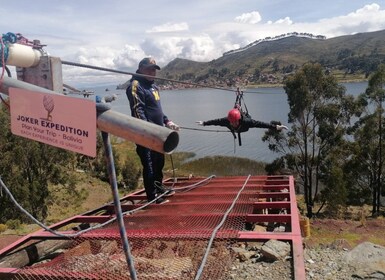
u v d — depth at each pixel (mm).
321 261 5363
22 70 1898
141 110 4652
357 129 32969
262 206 4824
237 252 4270
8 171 24703
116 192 1456
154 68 4777
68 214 28859
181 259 3246
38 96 1580
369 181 32750
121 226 1483
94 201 33406
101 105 1402
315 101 32062
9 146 25250
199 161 46125
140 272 3051
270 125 5539
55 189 33281
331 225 22453
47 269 3246
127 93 4742
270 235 3496
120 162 44906
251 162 45188
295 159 33000
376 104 32281
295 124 33188
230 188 6203
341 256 5473
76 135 1479
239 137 5609
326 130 31312
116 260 3316
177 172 42719
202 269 2916
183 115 96938
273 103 113500
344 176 32344
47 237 4160
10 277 3221
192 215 4285
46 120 1567
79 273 3076
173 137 1348
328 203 29766
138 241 3574
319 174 32594
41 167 26906
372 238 16094
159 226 3945
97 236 3727
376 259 5254
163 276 2941
